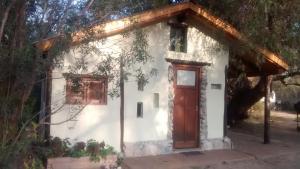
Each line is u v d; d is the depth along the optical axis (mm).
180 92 11188
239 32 10977
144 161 9742
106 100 9797
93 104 9625
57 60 7094
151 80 10547
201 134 11461
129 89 10172
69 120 8641
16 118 7352
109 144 9852
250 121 20172
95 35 7520
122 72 8203
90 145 8641
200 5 11430
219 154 11008
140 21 9070
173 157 10359
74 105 9219
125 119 10125
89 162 8430
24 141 7355
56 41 6973
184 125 11234
